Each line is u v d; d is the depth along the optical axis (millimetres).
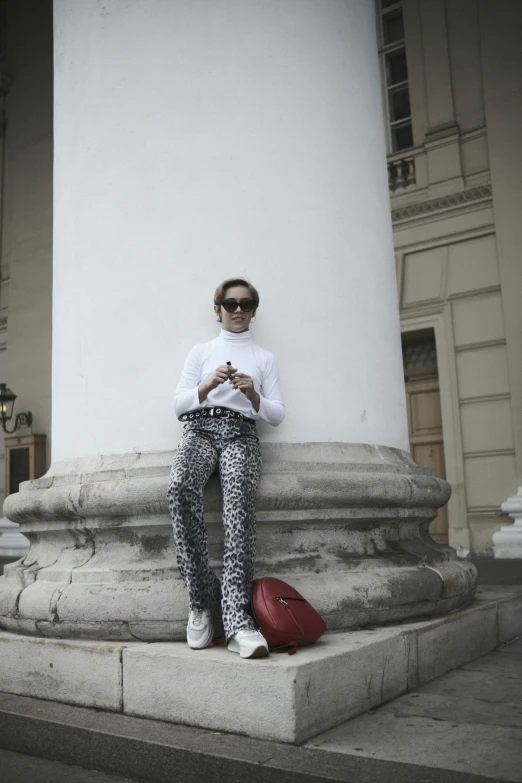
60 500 3395
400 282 10375
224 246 3535
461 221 9984
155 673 2691
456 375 9805
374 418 3730
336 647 2693
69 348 3789
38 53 13680
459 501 9594
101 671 2848
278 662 2443
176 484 2852
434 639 3225
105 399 3600
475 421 9625
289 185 3633
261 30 3699
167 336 3516
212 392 3133
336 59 3928
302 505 3205
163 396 3480
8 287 13516
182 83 3668
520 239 9438
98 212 3758
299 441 3455
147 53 3738
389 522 3547
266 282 3531
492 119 9836
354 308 3734
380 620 3162
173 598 3012
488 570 6969
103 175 3770
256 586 2721
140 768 2426
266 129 3635
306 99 3742
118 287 3643
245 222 3553
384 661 2840
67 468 3652
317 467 3334
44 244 12789
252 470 2980
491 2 10078
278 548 3221
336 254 3701
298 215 3627
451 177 10109
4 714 2830
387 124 11172
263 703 2414
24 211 13258
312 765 2160
